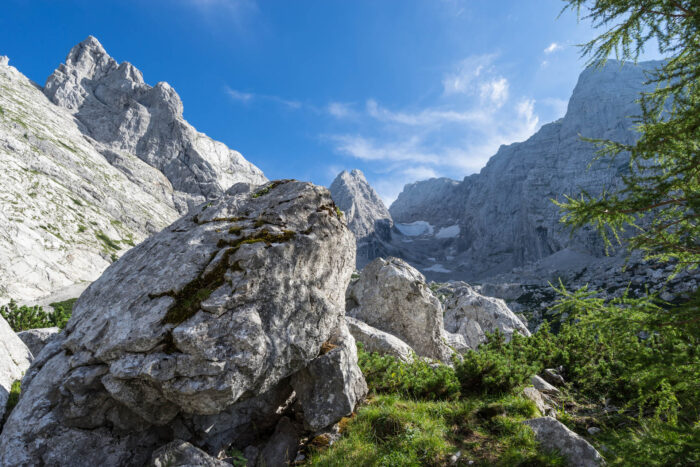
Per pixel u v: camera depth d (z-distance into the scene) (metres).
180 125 153.38
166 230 7.34
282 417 6.54
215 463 5.08
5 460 4.54
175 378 4.68
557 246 135.25
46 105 128.62
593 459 5.28
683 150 4.45
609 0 5.25
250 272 5.60
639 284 55.94
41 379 5.28
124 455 5.14
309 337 6.03
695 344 4.14
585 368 10.32
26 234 64.06
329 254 7.03
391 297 14.80
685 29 4.94
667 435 4.37
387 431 6.32
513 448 5.89
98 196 98.56
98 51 166.38
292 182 7.90
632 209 4.72
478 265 179.25
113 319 5.34
